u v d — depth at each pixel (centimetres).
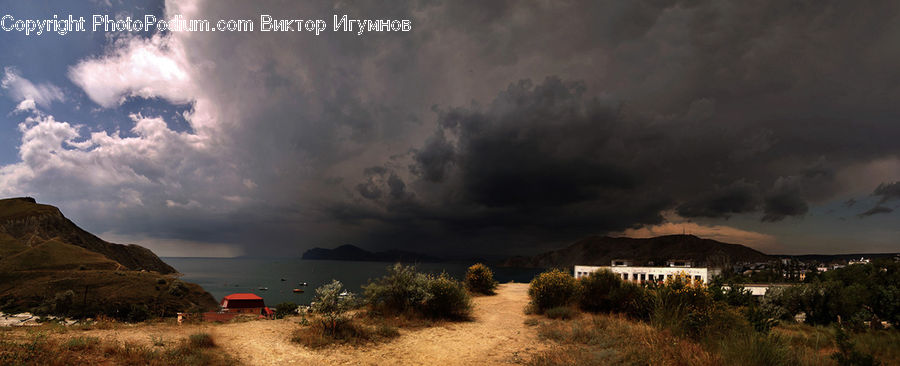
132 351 881
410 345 1175
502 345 1174
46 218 19600
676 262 5178
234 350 1024
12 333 1016
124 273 11319
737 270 16912
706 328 1002
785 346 855
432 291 1697
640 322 1345
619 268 4944
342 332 1246
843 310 2817
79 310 7225
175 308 8931
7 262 11388
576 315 1672
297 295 14812
